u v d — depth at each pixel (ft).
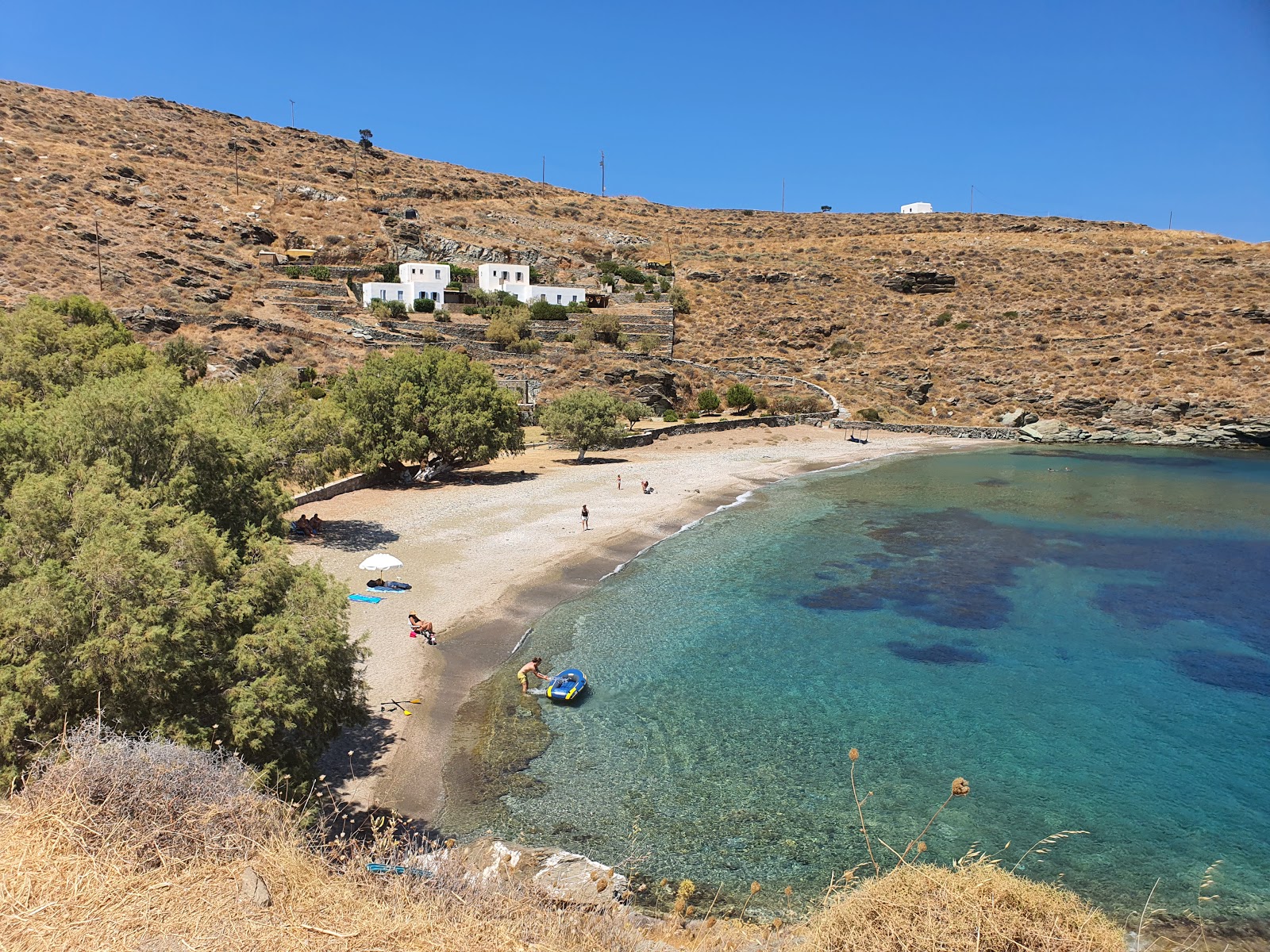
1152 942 49.90
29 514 55.93
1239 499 191.01
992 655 96.37
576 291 369.91
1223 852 59.93
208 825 28.48
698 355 358.43
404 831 60.03
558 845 59.52
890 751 73.97
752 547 144.15
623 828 61.87
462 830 61.05
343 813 61.31
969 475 223.92
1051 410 314.35
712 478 206.49
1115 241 484.74
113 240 305.73
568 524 151.33
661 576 125.90
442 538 138.62
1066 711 82.33
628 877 55.26
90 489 60.90
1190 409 295.89
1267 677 90.99
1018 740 76.28
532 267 426.51
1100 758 73.10
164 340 241.55
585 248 475.31
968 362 351.25
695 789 67.56
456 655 92.63
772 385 333.21
